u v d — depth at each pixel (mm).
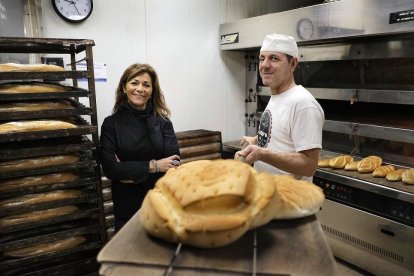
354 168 2084
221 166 646
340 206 2068
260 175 658
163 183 643
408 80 1998
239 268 530
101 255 565
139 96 1610
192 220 551
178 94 2744
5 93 1202
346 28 1930
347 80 2344
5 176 1219
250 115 3152
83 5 2127
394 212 1805
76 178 1371
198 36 2758
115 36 2344
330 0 2146
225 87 3020
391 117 2219
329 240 2193
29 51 1538
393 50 1962
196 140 2541
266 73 1520
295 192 719
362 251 2012
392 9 1706
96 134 1361
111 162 1555
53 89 1328
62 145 1298
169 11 2564
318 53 2357
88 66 1335
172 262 546
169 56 2631
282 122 1475
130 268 536
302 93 1444
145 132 1652
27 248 1321
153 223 590
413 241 1735
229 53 2977
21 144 1287
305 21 2145
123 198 1626
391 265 1868
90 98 1351
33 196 1300
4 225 1259
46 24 2062
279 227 665
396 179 1868
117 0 2312
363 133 2129
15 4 1921
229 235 540
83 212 1384
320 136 1412
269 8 3133
